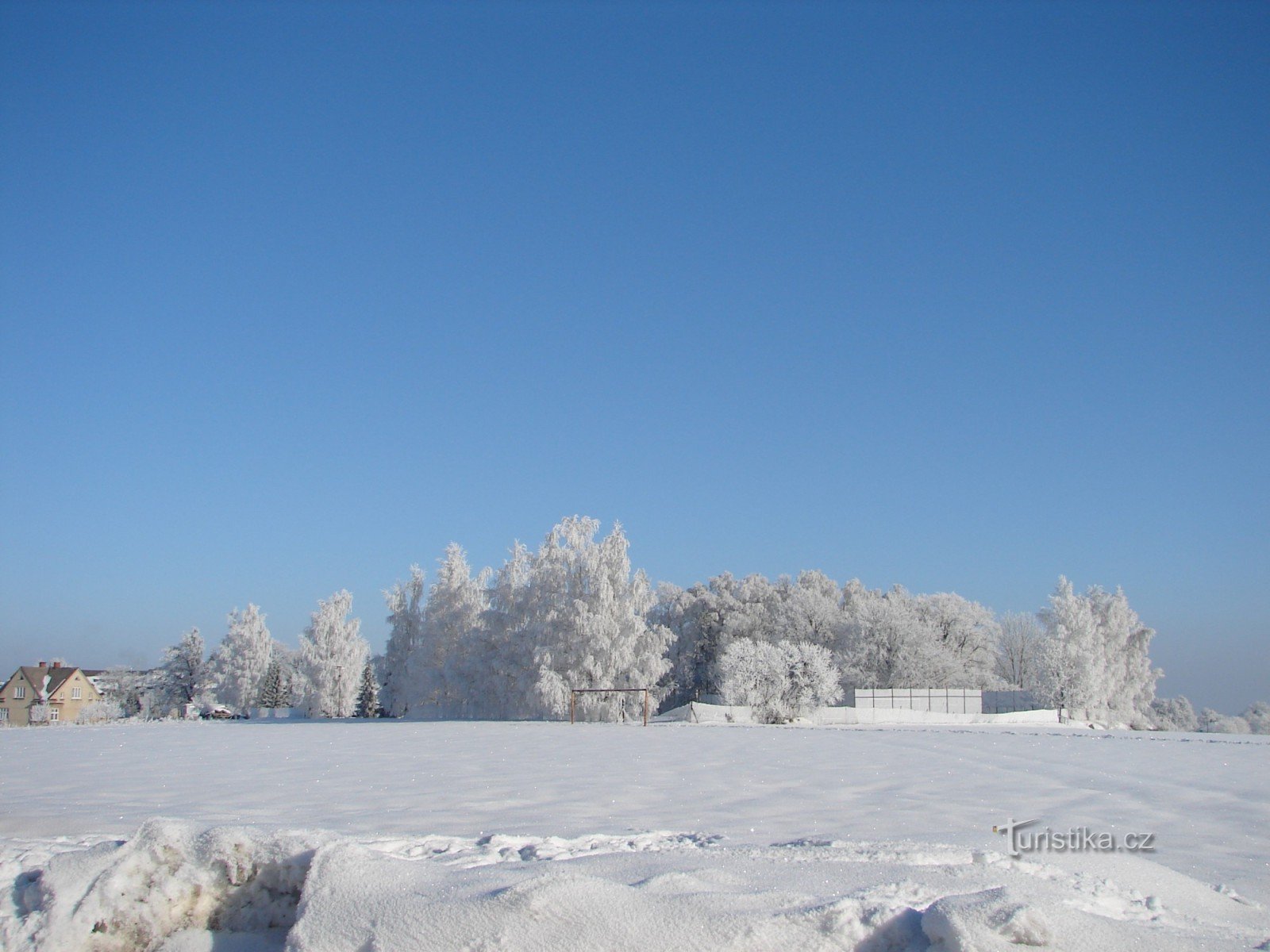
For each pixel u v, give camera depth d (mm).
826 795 11797
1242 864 7617
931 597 77188
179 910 5227
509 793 11930
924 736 25125
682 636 83688
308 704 65500
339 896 4750
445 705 49125
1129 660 68625
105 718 73312
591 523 47906
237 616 73875
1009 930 4012
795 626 76062
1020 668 76375
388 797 11547
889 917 4254
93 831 9047
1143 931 4305
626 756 18047
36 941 4977
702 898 4414
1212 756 18484
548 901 4289
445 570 54469
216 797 11648
